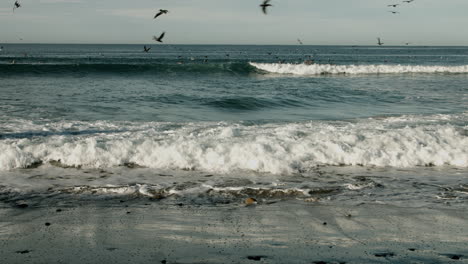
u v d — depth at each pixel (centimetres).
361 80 3108
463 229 613
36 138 1034
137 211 663
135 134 1089
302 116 1501
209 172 848
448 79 3253
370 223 630
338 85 2647
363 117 1453
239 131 1122
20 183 773
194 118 1409
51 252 528
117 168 862
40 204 682
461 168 909
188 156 896
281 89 2331
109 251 534
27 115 1347
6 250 529
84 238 569
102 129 1170
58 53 10212
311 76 3544
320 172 864
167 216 645
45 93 1912
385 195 746
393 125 1259
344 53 13262
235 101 1794
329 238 579
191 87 2378
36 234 577
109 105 1609
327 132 1083
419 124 1286
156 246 549
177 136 1058
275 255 528
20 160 862
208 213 659
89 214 648
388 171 881
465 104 1820
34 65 2977
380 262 514
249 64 3659
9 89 2044
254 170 865
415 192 762
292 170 861
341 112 1605
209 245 554
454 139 1031
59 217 635
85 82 2538
